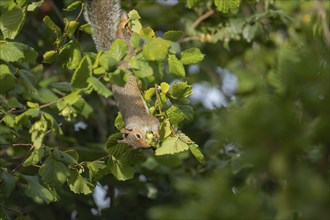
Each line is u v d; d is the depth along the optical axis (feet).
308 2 47.62
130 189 48.57
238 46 51.85
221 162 43.98
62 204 46.73
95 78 27.40
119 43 27.50
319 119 25.67
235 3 31.53
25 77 35.50
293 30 47.78
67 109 28.71
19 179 34.55
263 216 26.99
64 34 30.76
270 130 25.41
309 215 26.14
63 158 31.68
